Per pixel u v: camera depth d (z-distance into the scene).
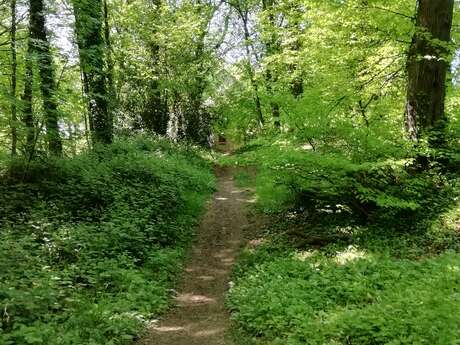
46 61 12.85
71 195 12.47
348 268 8.66
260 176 13.17
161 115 27.69
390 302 6.65
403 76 13.02
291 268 9.28
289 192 12.81
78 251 9.46
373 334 5.81
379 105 13.41
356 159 11.02
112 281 8.80
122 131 25.58
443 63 11.45
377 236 10.22
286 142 11.45
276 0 25.50
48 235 10.00
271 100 11.95
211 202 17.86
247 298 8.19
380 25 13.04
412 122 11.59
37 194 12.02
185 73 26.75
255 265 9.82
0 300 6.52
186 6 28.52
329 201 11.95
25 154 13.00
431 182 11.09
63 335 6.22
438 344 5.19
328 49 15.11
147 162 17.33
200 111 28.91
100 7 15.67
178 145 26.14
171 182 16.66
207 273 10.55
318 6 14.29
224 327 7.50
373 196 10.73
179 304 8.77
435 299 6.27
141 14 26.69
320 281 8.31
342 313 6.60
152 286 8.88
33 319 6.55
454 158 10.94
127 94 27.44
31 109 12.99
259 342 6.59
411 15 12.63
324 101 12.70
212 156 27.98
